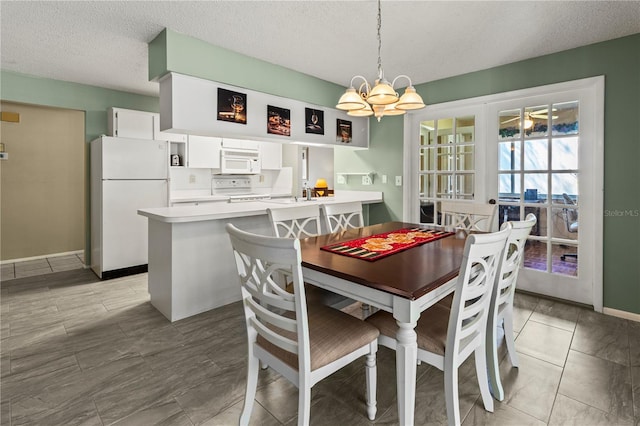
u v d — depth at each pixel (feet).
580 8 7.32
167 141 13.66
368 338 4.90
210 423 5.13
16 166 15.53
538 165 10.34
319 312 5.50
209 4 7.39
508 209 11.03
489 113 11.26
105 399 5.67
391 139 13.83
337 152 15.90
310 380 4.24
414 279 4.59
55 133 16.52
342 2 7.24
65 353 7.18
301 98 11.96
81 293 10.94
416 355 4.49
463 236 7.71
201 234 9.16
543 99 10.12
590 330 8.09
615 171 8.87
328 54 10.16
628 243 8.77
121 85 13.57
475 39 8.95
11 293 11.00
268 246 4.03
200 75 9.23
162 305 9.17
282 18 7.97
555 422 5.08
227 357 7.00
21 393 5.83
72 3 7.36
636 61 8.49
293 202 12.45
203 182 16.90
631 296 8.78
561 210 10.00
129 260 12.98
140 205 13.08
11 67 11.44
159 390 5.91
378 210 14.37
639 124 8.50
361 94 7.41
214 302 9.50
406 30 8.47
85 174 13.82
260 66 10.69
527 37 8.78
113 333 8.08
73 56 10.46
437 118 12.56
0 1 7.27
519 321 8.63
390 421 5.11
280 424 5.09
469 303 6.01
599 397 5.63
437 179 12.67
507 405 5.46
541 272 10.43
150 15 7.89
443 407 5.43
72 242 17.25
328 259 5.64
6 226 15.35
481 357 5.23
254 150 17.35
